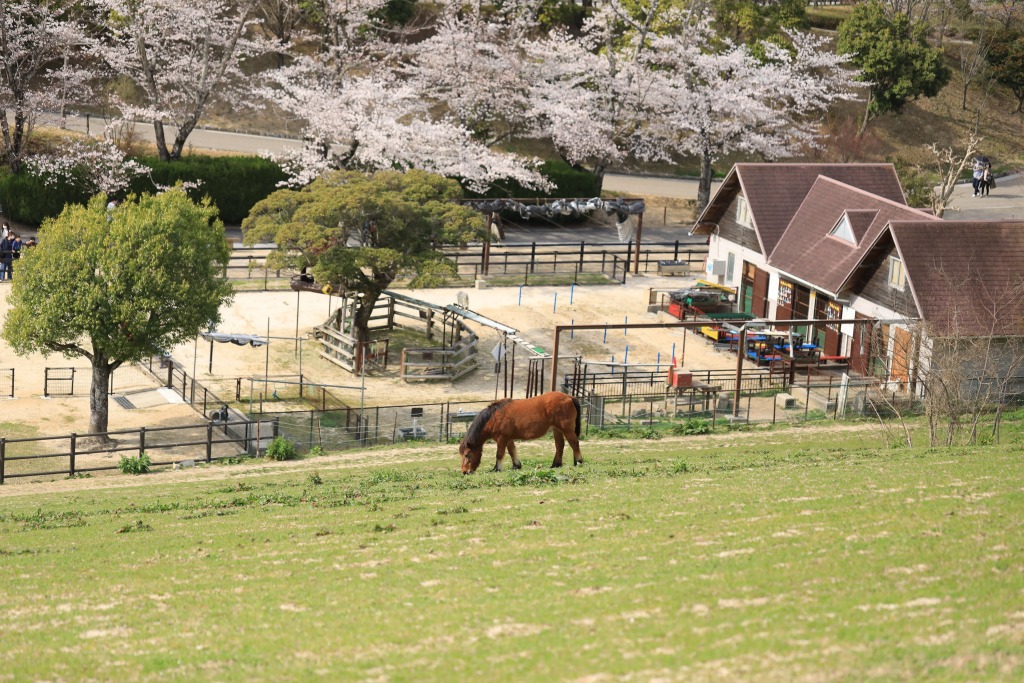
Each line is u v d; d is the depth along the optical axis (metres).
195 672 12.55
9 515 22.45
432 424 37.34
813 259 48.38
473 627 13.30
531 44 69.94
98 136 65.12
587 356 45.75
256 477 27.72
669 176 79.56
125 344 33.12
